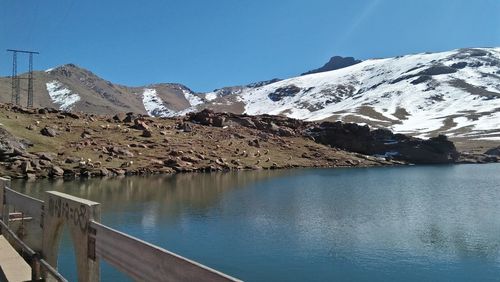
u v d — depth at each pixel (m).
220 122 129.25
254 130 131.88
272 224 34.22
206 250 25.92
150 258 5.69
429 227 34.03
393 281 20.94
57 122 95.94
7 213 13.92
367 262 24.11
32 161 66.06
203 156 95.56
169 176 74.62
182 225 32.81
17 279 9.88
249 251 25.86
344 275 21.59
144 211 38.53
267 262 23.77
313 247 27.05
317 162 116.00
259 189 58.66
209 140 111.94
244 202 46.19
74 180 63.09
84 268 7.65
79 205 7.84
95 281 7.39
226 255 24.88
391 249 27.06
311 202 47.22
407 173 95.56
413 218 38.06
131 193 50.47
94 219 7.55
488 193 57.81
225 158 99.50
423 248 27.36
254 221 35.25
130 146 90.81
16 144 70.44
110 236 6.79
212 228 31.95
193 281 4.87
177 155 91.00
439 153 143.50
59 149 77.88
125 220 34.19
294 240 28.89
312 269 22.48
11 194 13.09
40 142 78.19
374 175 88.25
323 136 138.12
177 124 120.31
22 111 97.81
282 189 59.66
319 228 33.00
